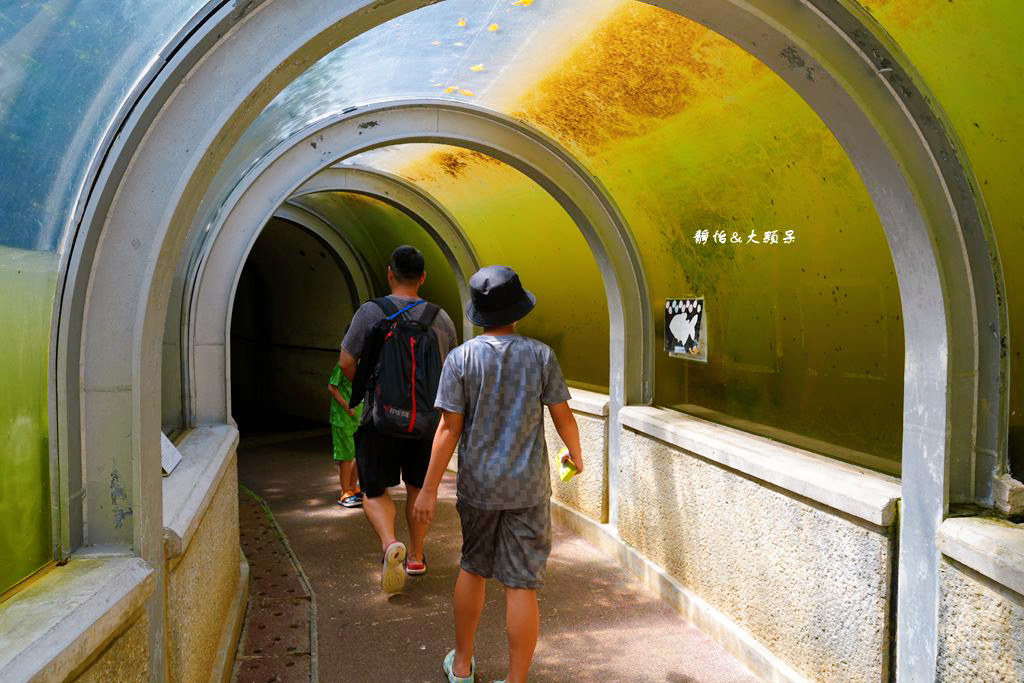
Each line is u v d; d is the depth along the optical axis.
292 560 5.18
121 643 1.67
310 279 11.20
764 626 3.45
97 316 1.82
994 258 2.38
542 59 3.73
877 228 2.98
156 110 1.80
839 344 3.30
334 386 6.43
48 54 1.43
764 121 3.21
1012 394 2.47
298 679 3.46
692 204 4.14
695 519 4.10
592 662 3.64
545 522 3.09
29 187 1.53
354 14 2.00
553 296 6.66
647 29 3.13
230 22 1.83
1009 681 2.18
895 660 2.70
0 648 1.28
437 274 8.56
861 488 2.83
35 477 1.65
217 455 3.43
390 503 4.39
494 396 3.05
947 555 2.41
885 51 2.24
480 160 5.82
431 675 3.54
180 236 1.96
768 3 2.27
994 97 2.25
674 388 4.86
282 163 4.48
